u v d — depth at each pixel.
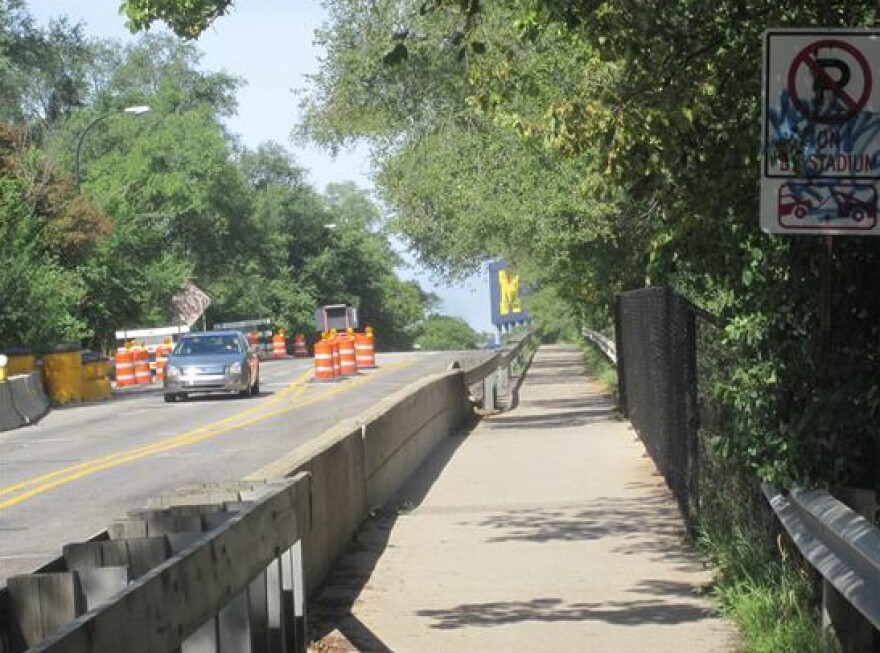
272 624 11.48
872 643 11.65
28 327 68.31
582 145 15.51
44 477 32.00
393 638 14.63
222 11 16.20
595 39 15.07
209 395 62.59
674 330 22.66
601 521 22.77
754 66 14.83
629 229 38.28
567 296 62.38
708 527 18.69
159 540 9.50
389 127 44.84
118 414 53.97
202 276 149.75
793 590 13.90
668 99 14.72
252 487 13.02
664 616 15.38
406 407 30.20
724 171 14.71
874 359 13.13
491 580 17.95
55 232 80.81
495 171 40.66
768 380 13.67
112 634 6.92
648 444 30.83
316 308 175.62
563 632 14.71
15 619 8.10
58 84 139.62
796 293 13.49
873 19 13.98
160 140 140.75
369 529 22.53
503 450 36.12
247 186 167.25
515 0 16.30
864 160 11.41
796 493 12.11
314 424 44.34
